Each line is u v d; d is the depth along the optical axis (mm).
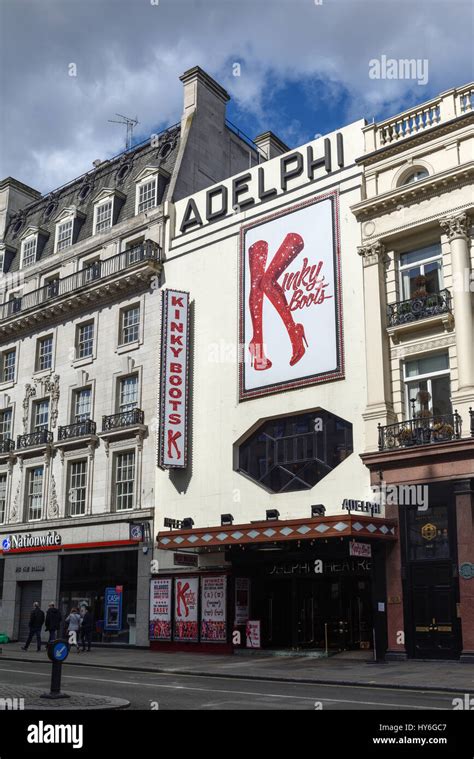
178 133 34125
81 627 26297
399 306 22781
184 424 27188
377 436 22062
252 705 11875
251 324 26391
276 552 23438
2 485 34938
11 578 32719
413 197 22953
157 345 29453
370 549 20453
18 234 40469
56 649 12461
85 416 32000
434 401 21922
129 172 35750
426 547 20484
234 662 20812
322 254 24859
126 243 32375
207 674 17906
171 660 21781
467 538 19516
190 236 29688
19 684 15164
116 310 31672
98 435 30484
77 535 30219
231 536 21812
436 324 21984
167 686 15031
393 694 13656
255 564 24031
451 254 21859
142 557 27469
